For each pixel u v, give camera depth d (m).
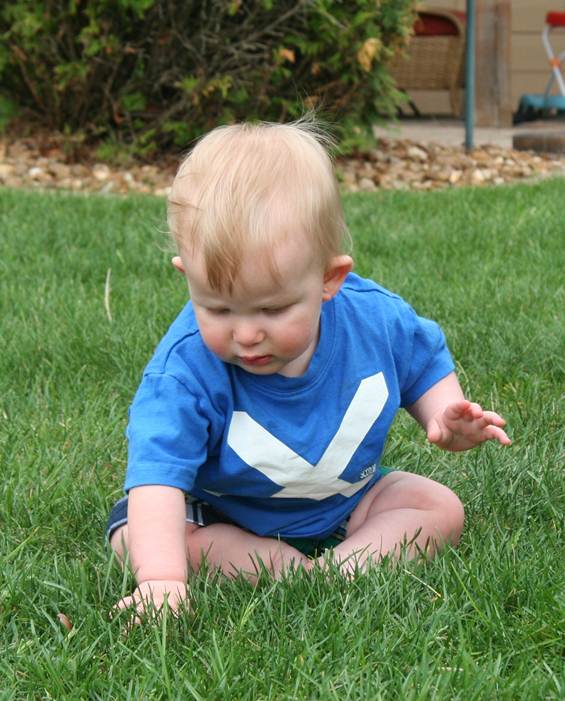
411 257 5.84
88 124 8.90
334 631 2.09
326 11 8.19
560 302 4.77
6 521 2.75
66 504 2.82
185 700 1.90
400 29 8.62
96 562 2.51
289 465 2.42
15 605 2.30
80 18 8.34
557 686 1.91
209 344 2.24
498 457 3.10
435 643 2.07
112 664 1.99
